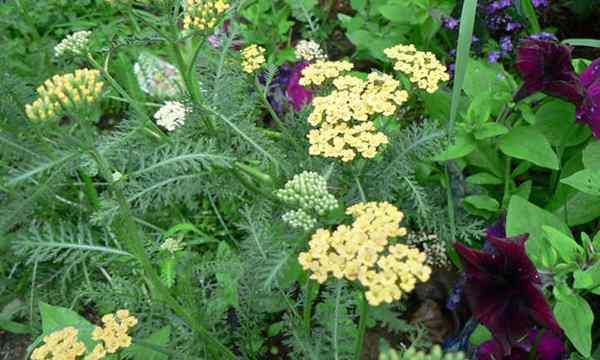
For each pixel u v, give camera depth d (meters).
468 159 0.44
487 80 0.45
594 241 0.32
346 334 0.34
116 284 0.37
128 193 0.35
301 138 0.40
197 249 0.47
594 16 0.57
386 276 0.23
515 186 0.44
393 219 0.25
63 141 0.30
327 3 0.65
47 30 0.61
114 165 0.39
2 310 0.44
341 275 0.24
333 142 0.31
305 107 0.40
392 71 0.55
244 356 0.37
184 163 0.31
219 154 0.32
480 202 0.41
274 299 0.36
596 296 0.38
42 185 0.30
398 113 0.47
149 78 0.48
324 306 0.34
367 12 0.59
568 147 0.45
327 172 0.31
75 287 0.43
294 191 0.28
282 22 0.58
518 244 0.30
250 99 0.40
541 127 0.44
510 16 0.49
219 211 0.49
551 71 0.40
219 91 0.38
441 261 0.43
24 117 0.43
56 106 0.27
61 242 0.34
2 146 0.39
